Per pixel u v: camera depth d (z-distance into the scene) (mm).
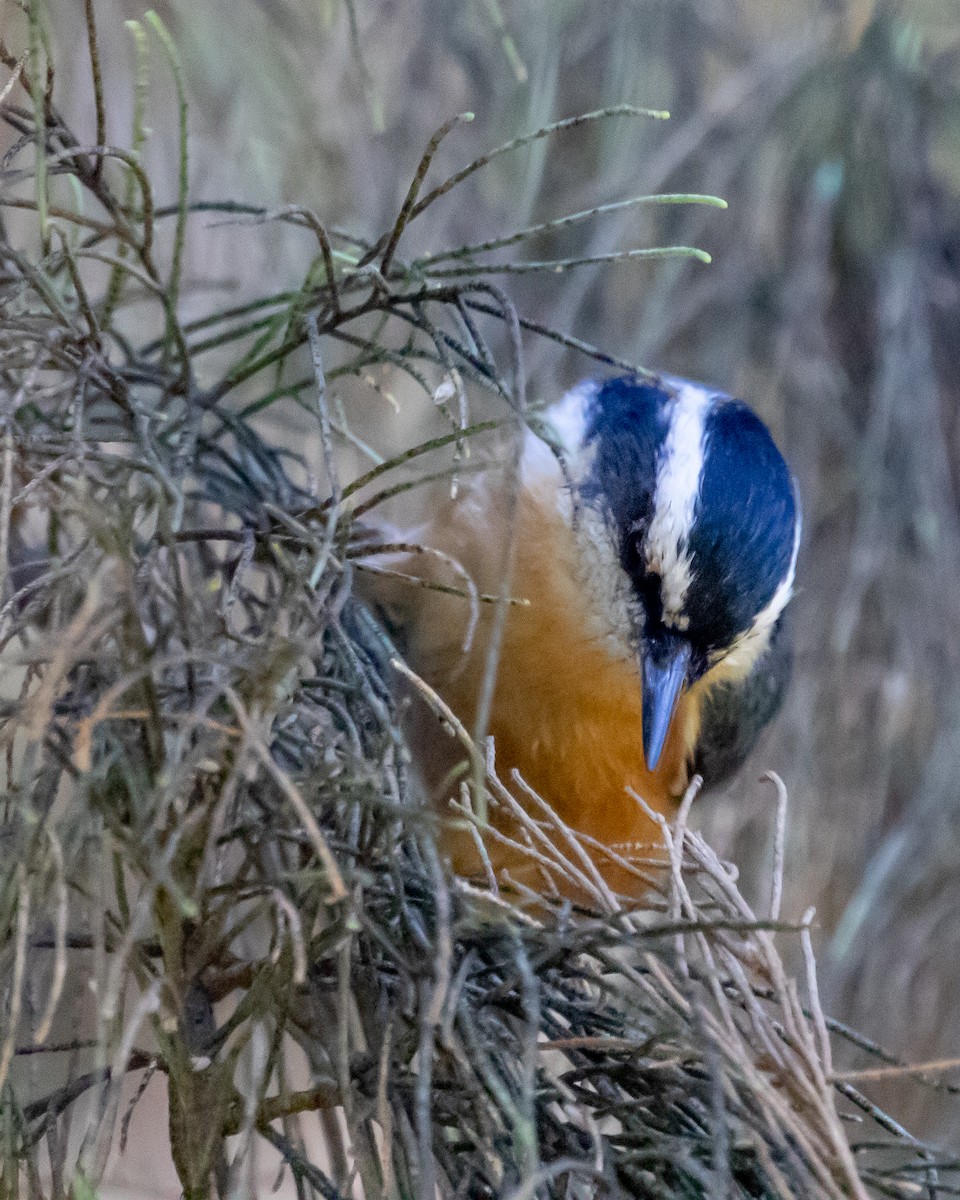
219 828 2709
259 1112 3047
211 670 2947
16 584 3654
